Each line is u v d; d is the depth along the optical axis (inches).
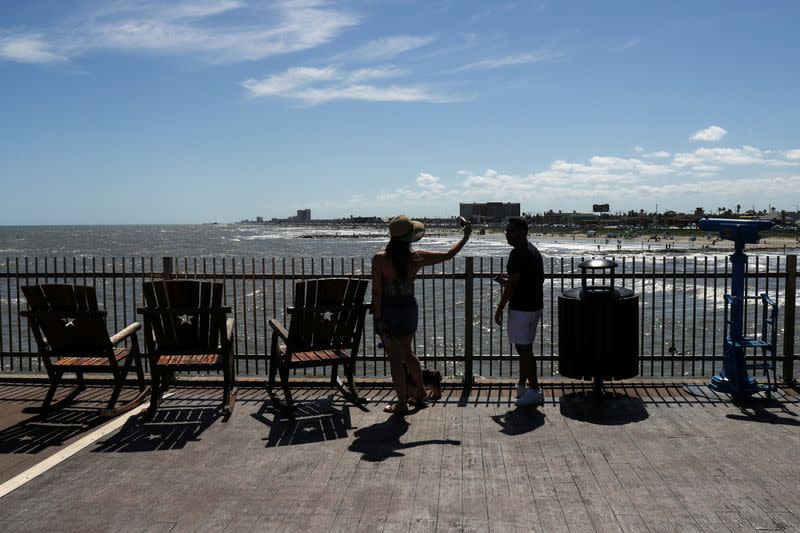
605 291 227.6
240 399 239.8
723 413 215.0
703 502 147.0
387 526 136.7
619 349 225.5
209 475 165.8
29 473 168.1
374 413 219.6
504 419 211.3
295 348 223.5
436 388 236.2
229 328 226.5
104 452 183.6
